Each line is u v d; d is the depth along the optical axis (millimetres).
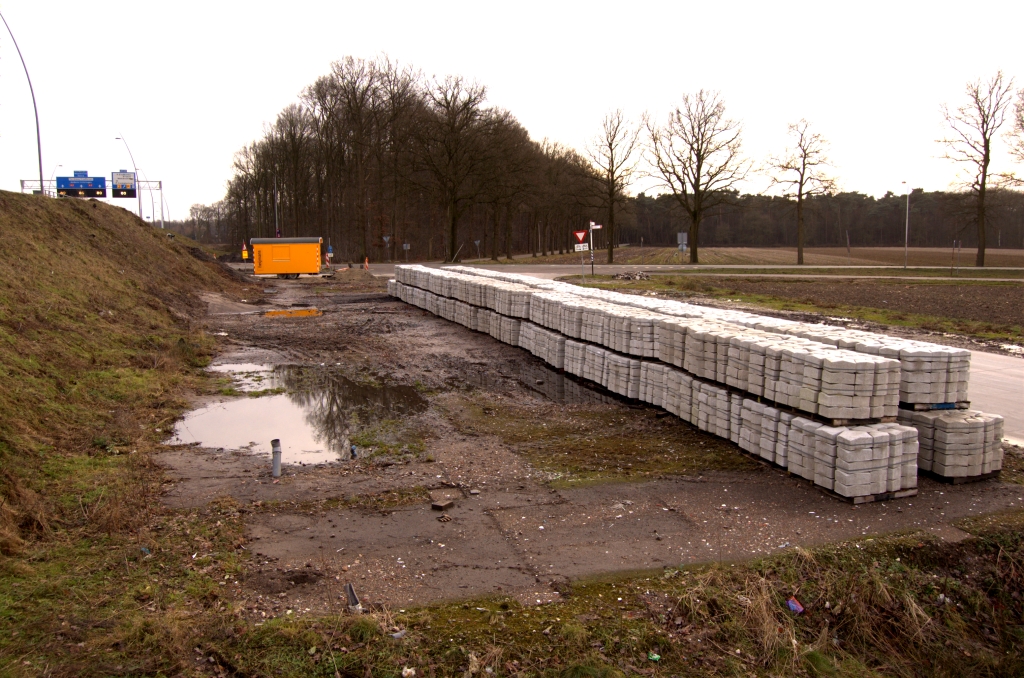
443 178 57812
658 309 13680
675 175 54344
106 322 15961
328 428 10820
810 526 6848
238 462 9125
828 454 7578
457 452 9359
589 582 5879
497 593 5699
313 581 5910
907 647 5645
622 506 7422
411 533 6824
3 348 11008
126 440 9750
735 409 9258
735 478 8242
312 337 19984
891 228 133000
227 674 4758
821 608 5801
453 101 56500
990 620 5992
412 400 12633
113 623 5172
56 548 6352
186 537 6680
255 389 13688
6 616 5164
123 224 28859
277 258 41000
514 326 17844
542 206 75500
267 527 6992
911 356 8133
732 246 142875
